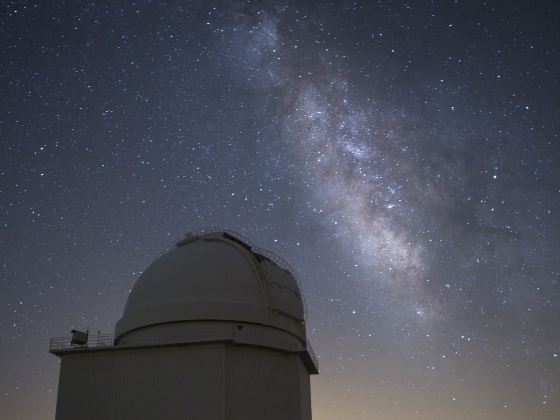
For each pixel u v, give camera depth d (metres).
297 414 24.86
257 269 26.92
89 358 24.27
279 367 25.31
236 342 23.80
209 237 28.91
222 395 22.75
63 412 23.53
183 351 23.67
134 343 25.17
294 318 27.55
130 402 23.27
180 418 22.69
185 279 25.92
